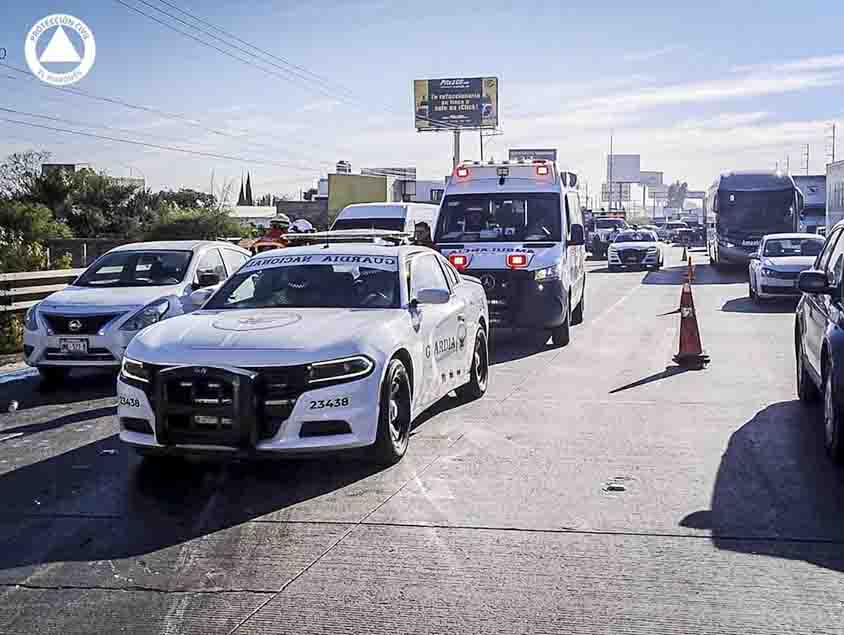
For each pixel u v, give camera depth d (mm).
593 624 4578
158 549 5723
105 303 11320
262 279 8742
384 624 4605
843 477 7133
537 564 5383
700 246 65938
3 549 5750
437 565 5387
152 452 7082
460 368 9719
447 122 84188
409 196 66938
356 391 7047
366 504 6551
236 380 6785
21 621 4703
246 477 7281
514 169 15922
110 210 49312
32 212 38031
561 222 15406
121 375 7312
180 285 11953
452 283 10047
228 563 5469
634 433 8625
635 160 169250
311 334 7258
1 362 13891
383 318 7852
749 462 7574
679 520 6141
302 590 5051
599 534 5883
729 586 5031
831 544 5668
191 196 52156
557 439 8406
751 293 22469
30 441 8625
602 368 12539
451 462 7625
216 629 4582
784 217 32500
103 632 4566
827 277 8602
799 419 9164
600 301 22859
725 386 11008
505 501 6578
